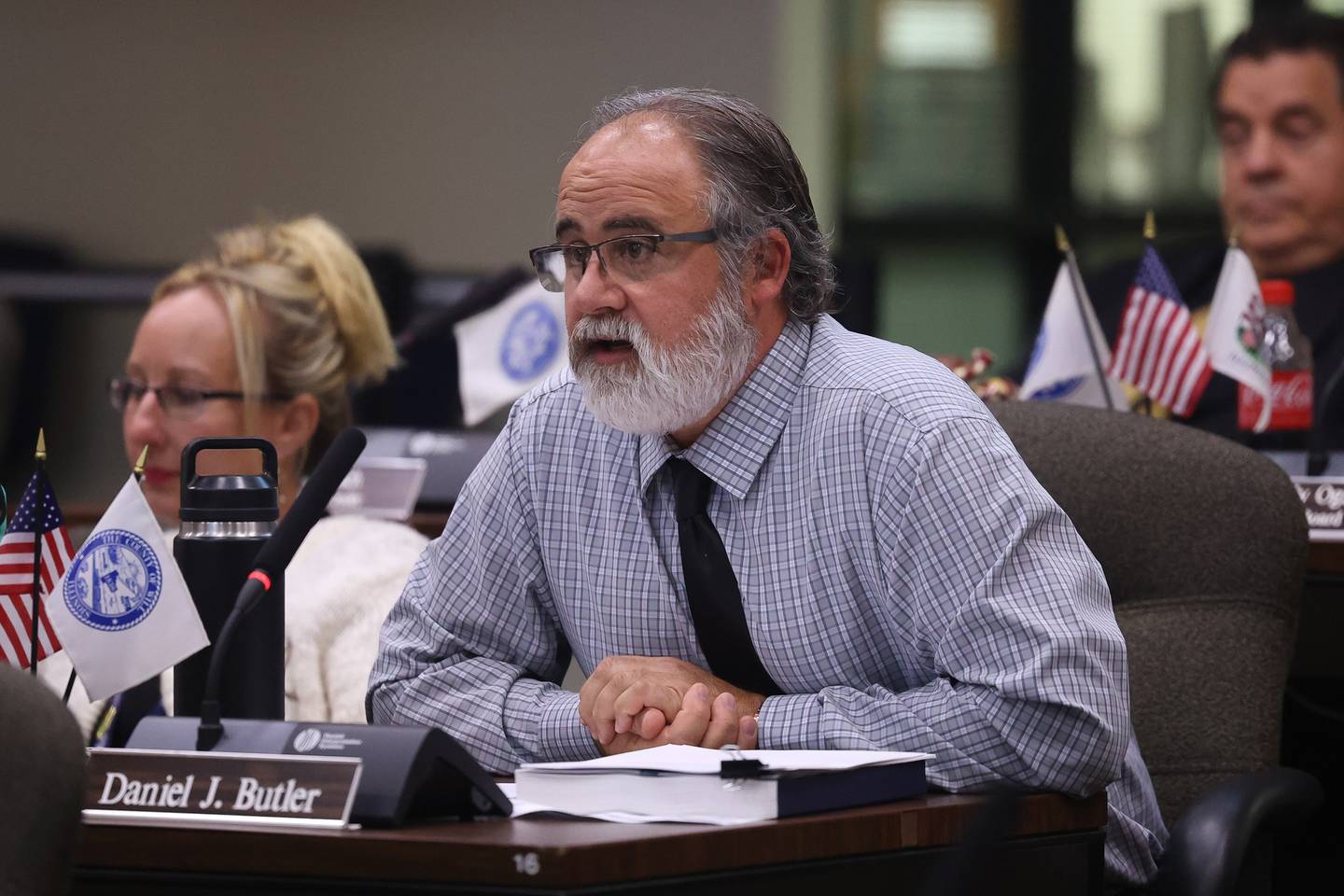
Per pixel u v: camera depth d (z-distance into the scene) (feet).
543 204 66.64
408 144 67.15
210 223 68.23
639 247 20.58
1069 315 34.81
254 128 67.97
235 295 29.58
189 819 15.75
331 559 28.68
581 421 22.66
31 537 20.11
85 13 68.08
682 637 21.65
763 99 64.23
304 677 27.53
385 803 15.44
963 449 20.12
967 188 63.36
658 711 19.76
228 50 67.82
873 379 20.98
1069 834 18.56
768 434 21.20
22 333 57.62
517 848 14.38
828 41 63.87
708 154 20.95
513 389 38.32
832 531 20.70
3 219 67.92
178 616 18.75
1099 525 24.57
